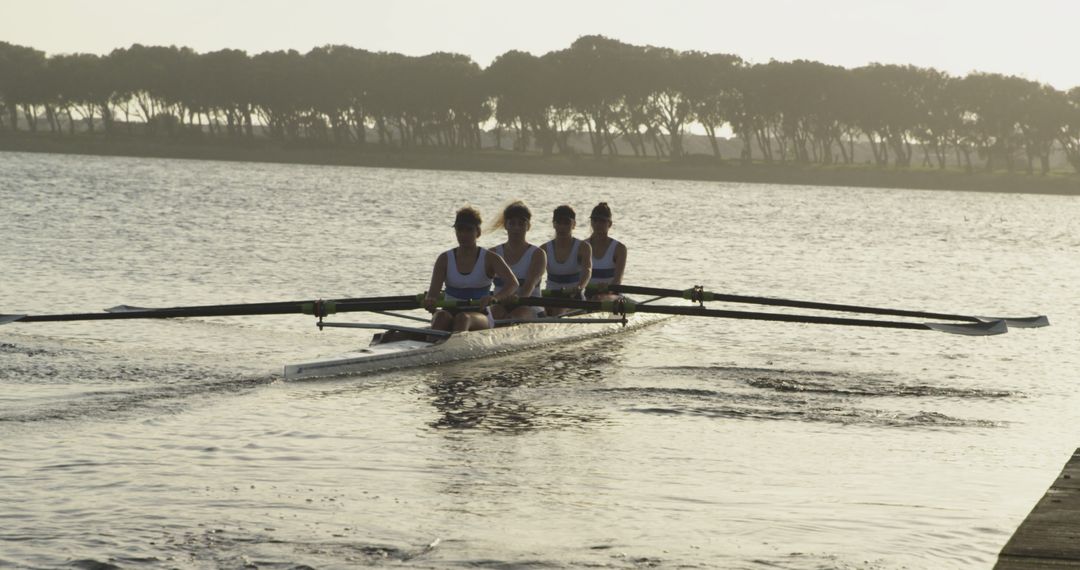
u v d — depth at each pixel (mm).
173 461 17125
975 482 16984
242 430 19344
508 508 15117
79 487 15586
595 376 25953
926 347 31734
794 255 68000
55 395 21719
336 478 16422
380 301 26812
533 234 81062
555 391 23922
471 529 14156
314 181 177625
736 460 18047
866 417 21719
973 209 173250
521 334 29562
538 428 20156
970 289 50250
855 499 15891
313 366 24406
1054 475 17547
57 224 67000
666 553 13375
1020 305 44031
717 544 13758
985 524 14758
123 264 46438
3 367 24344
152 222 73000
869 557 13352
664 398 23266
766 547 13672
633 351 30109
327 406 21672
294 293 39469
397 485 16125
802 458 18281
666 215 115062
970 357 29938
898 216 137250
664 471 17250
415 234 74062
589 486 16312
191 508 14766
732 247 72938
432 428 19969
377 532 13961
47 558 12820
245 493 15516
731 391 24266
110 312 25312
